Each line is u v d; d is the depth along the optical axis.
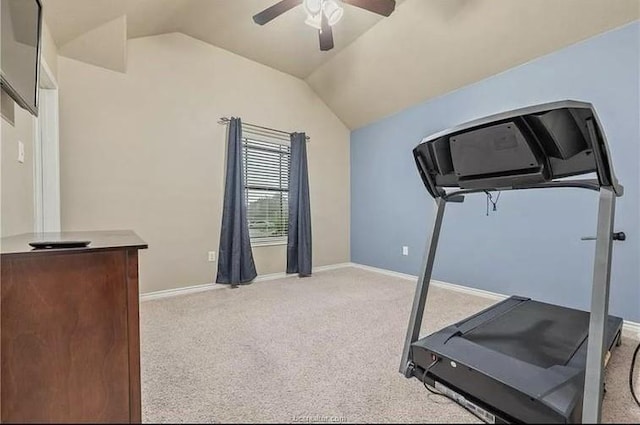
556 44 2.63
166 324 2.44
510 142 1.32
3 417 1.04
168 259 3.28
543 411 1.17
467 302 3.02
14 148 1.81
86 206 2.84
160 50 3.24
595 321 1.26
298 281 3.90
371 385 1.59
